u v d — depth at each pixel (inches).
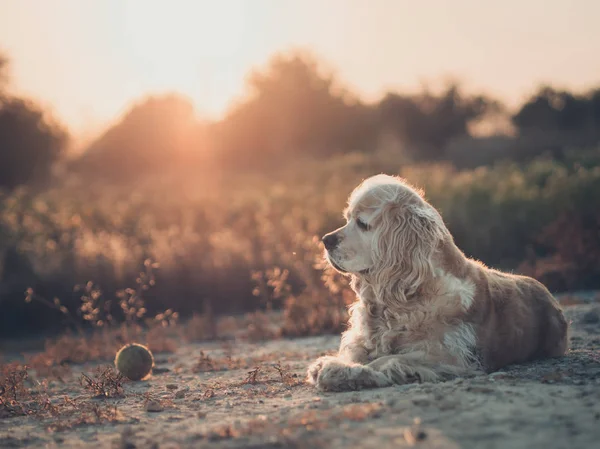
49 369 318.3
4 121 1571.1
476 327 207.9
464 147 2096.5
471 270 218.8
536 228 663.8
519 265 577.9
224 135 2169.0
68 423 187.9
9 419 207.9
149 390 243.8
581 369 208.5
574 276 517.0
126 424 182.1
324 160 2064.5
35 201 844.0
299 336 396.8
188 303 569.6
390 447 128.7
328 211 696.4
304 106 2348.7
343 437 139.1
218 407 195.6
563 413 144.5
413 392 176.1
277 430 151.5
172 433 163.5
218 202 874.1
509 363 222.2
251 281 576.7
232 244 641.6
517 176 892.0
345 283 411.2
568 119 2485.2
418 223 208.5
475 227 671.1
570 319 338.6
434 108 2603.3
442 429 137.9
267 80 2417.6
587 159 1045.2
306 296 429.1
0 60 1595.7
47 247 602.9
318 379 203.8
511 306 223.3
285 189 1039.6
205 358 298.0
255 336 397.1
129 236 693.9
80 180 1763.0
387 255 210.1
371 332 218.1
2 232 609.0
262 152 2160.4
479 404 155.5
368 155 1701.5
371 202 215.3
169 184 1456.7
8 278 548.4
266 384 234.1
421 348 204.4
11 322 526.3
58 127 1683.1
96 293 408.2
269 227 705.6
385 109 2546.8
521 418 141.8
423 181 887.7
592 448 121.5
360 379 195.8
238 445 143.3
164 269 573.9
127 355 268.4
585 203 649.6
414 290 206.2
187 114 2177.7
